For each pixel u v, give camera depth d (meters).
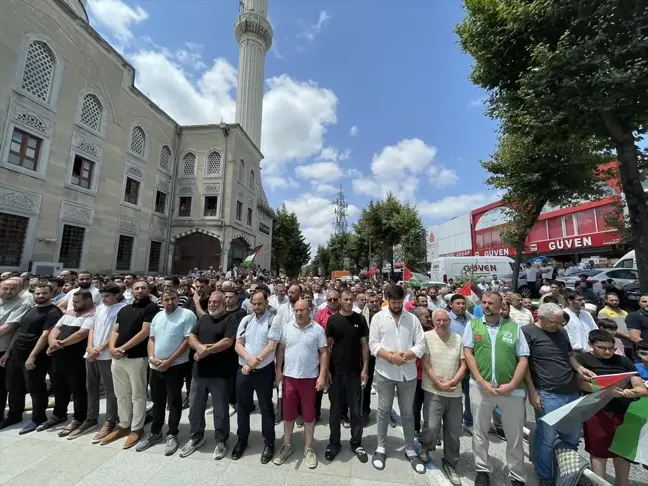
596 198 11.13
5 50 11.66
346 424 4.53
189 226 22.30
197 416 3.76
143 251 19.56
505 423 3.25
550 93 6.98
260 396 3.65
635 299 10.70
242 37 35.91
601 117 6.81
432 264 21.05
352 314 4.05
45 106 13.23
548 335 3.38
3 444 3.74
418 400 4.25
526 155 10.90
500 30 7.70
